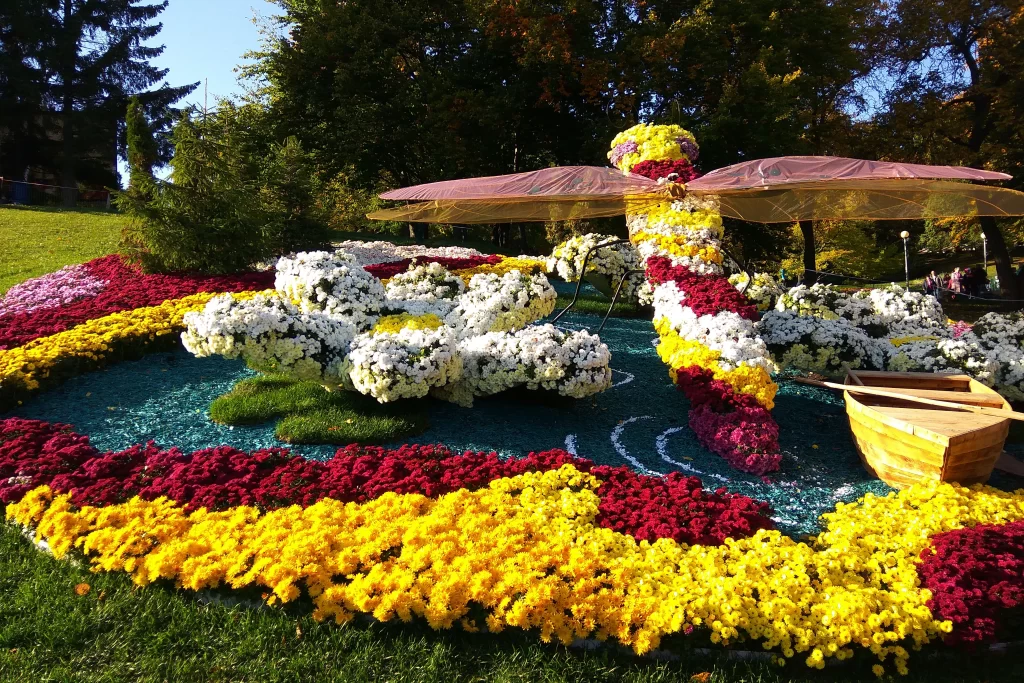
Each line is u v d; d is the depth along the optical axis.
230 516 4.07
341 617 3.37
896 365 6.67
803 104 22.47
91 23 35.81
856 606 3.35
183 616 3.48
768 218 6.79
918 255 30.05
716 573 3.58
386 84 20.92
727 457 5.39
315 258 7.27
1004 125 20.67
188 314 5.56
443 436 5.59
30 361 6.51
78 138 33.69
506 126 20.97
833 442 5.89
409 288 8.20
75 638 3.37
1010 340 6.84
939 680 3.26
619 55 19.81
